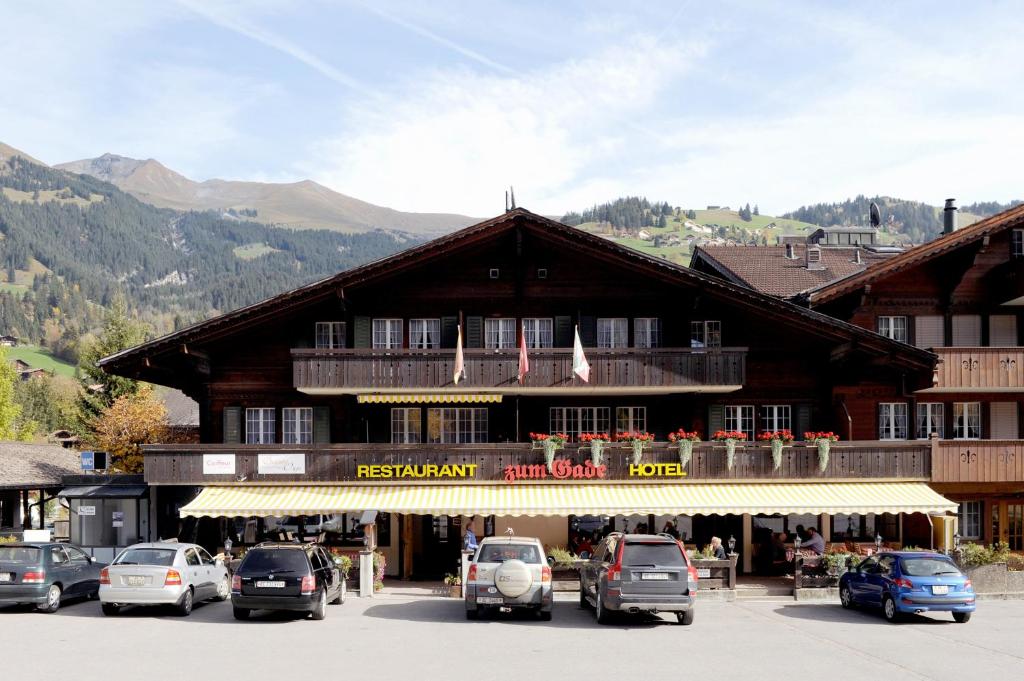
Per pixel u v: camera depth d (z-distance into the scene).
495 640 24.03
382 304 40.28
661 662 21.23
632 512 35.47
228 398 40.62
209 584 29.88
